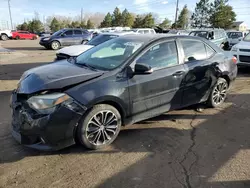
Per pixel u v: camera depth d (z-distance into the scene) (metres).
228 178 2.67
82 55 4.11
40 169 2.76
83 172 2.73
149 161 2.97
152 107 3.66
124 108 3.31
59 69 3.36
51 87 2.84
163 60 3.75
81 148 3.21
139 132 3.71
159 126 3.94
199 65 4.21
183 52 4.05
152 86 3.54
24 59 12.09
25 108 2.86
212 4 45.44
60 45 17.72
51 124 2.75
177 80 3.87
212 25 45.28
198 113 4.53
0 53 14.52
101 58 3.66
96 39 8.70
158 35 4.02
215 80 4.59
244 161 2.99
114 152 3.15
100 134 3.19
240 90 6.12
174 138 3.55
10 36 33.69
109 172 2.74
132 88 3.31
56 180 2.59
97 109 3.06
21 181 2.56
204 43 4.51
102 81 3.09
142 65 3.21
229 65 4.83
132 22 66.12
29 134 2.81
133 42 3.76
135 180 2.62
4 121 3.96
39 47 20.19
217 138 3.58
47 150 2.84
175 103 4.00
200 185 2.55
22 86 3.10
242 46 8.18
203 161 2.98
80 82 2.99
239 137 3.62
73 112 2.85
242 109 4.78
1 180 2.56
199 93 4.37
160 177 2.67
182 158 3.04
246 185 2.56
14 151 3.10
